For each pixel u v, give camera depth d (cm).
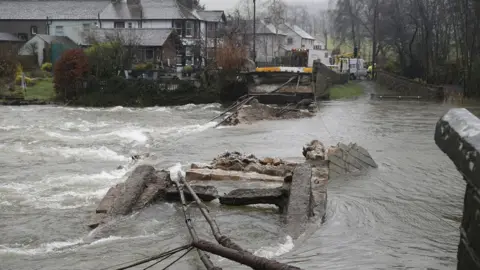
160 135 2473
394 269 753
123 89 4650
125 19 6850
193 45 6431
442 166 1585
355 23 9075
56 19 7238
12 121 3142
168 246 853
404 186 1316
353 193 1241
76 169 1595
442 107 3853
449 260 795
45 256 824
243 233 927
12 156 1839
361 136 2314
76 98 4594
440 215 1055
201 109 4253
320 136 2323
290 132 2472
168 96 4703
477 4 4538
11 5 7588
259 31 8462
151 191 1127
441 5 5766
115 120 3334
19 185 1355
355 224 984
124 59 5069
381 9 7181
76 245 878
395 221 1009
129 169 1562
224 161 1445
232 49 4922
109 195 1122
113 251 838
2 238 922
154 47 5847
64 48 6450
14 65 5053
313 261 782
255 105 3222
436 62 5938
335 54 9819
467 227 237
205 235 912
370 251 833
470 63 4462
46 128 2795
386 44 7719
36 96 4728
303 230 921
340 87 5534
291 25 10225
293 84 4425
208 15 7538
